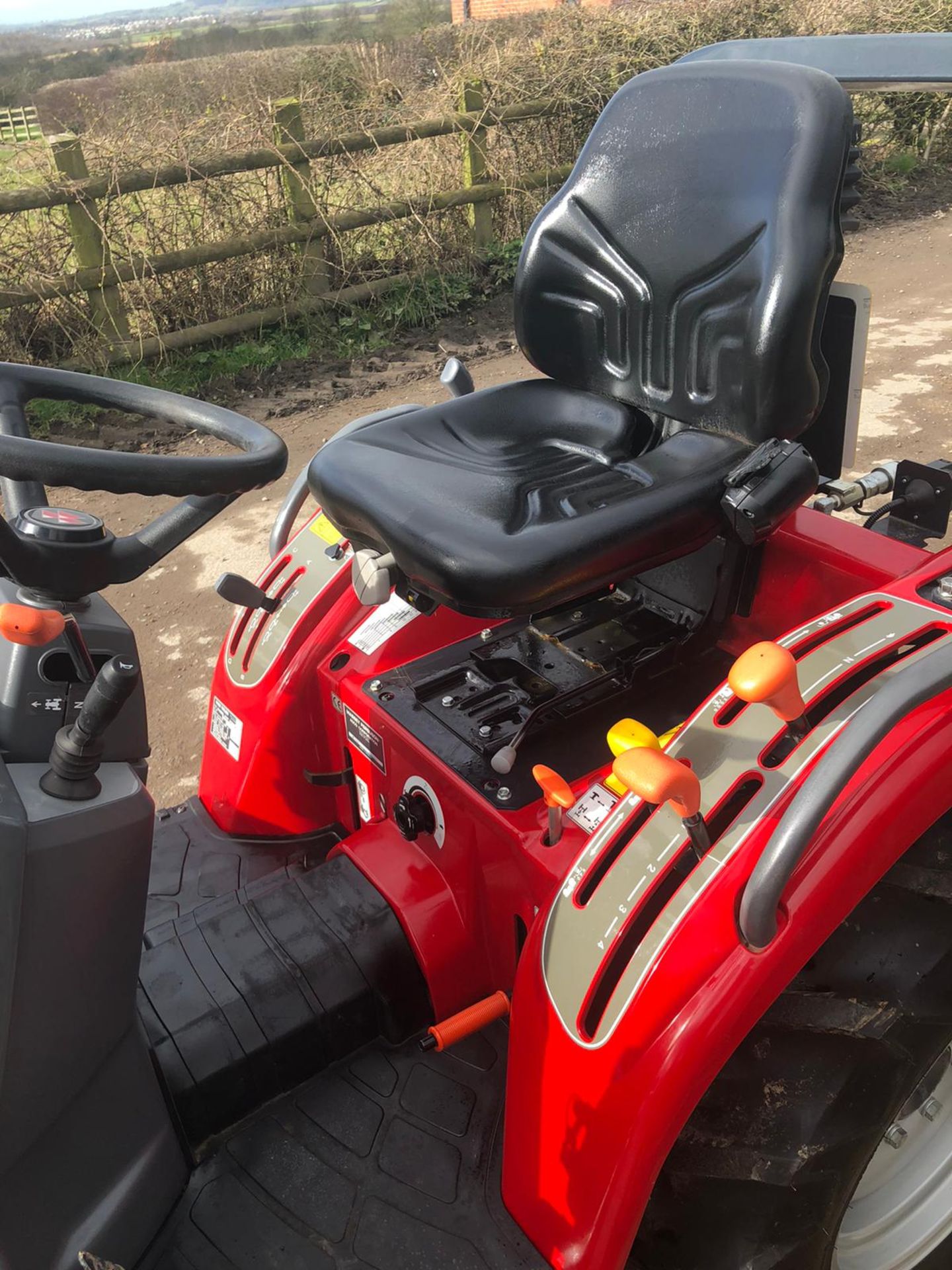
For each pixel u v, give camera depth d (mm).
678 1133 1095
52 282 4934
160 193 5328
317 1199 1280
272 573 1939
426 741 1535
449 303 5922
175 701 2877
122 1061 1178
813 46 1613
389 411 1943
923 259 6289
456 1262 1212
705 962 1080
